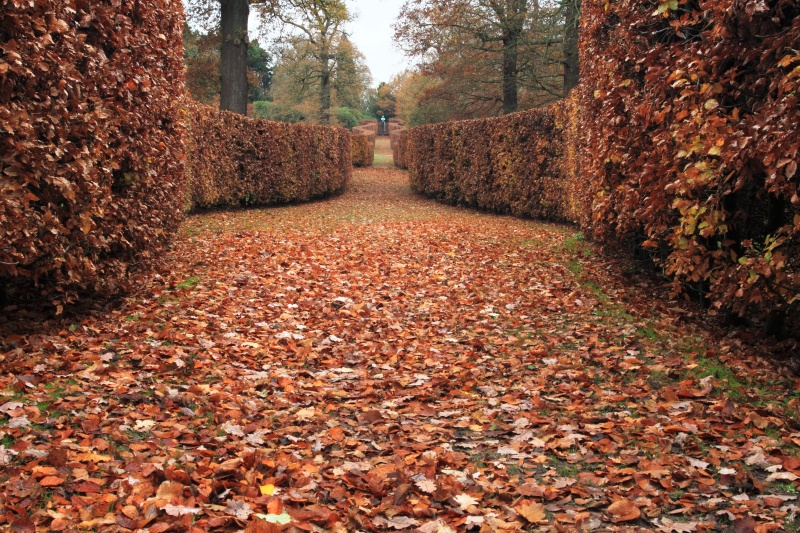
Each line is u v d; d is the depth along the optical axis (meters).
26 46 4.31
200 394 3.91
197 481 2.70
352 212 17.92
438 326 5.92
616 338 5.22
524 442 3.31
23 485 2.51
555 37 23.41
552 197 14.32
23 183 4.40
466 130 19.33
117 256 6.77
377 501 2.69
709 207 4.62
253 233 11.77
